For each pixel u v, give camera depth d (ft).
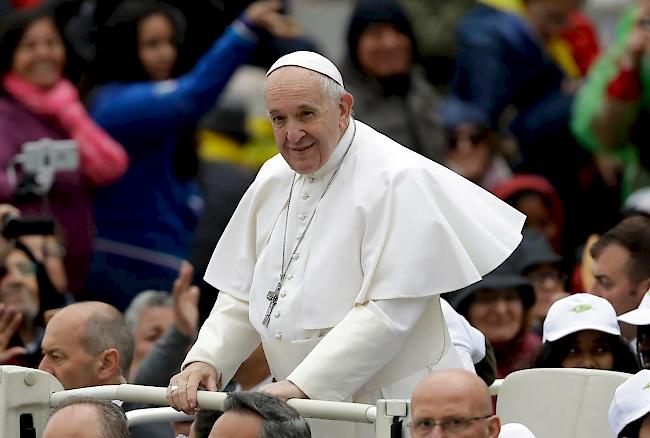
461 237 84.69
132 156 131.44
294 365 85.35
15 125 127.44
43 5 132.16
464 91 148.15
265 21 131.64
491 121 146.41
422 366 85.10
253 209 88.58
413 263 83.30
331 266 84.53
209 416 85.81
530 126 146.10
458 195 85.46
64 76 130.93
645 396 82.28
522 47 147.74
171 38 132.87
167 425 97.76
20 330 111.65
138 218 131.75
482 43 148.15
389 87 139.85
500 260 84.48
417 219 83.82
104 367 96.58
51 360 96.53
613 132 141.90
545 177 145.48
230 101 144.77
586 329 93.81
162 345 104.73
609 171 144.36
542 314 118.32
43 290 113.39
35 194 126.62
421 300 83.97
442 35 156.25
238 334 87.81
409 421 77.77
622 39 142.00
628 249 102.78
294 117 83.20
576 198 144.46
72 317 96.73
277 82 83.30
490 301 110.73
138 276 131.44
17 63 128.36
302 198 86.28
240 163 144.15
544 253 118.52
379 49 139.23
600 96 141.79
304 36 145.59
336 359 82.17
